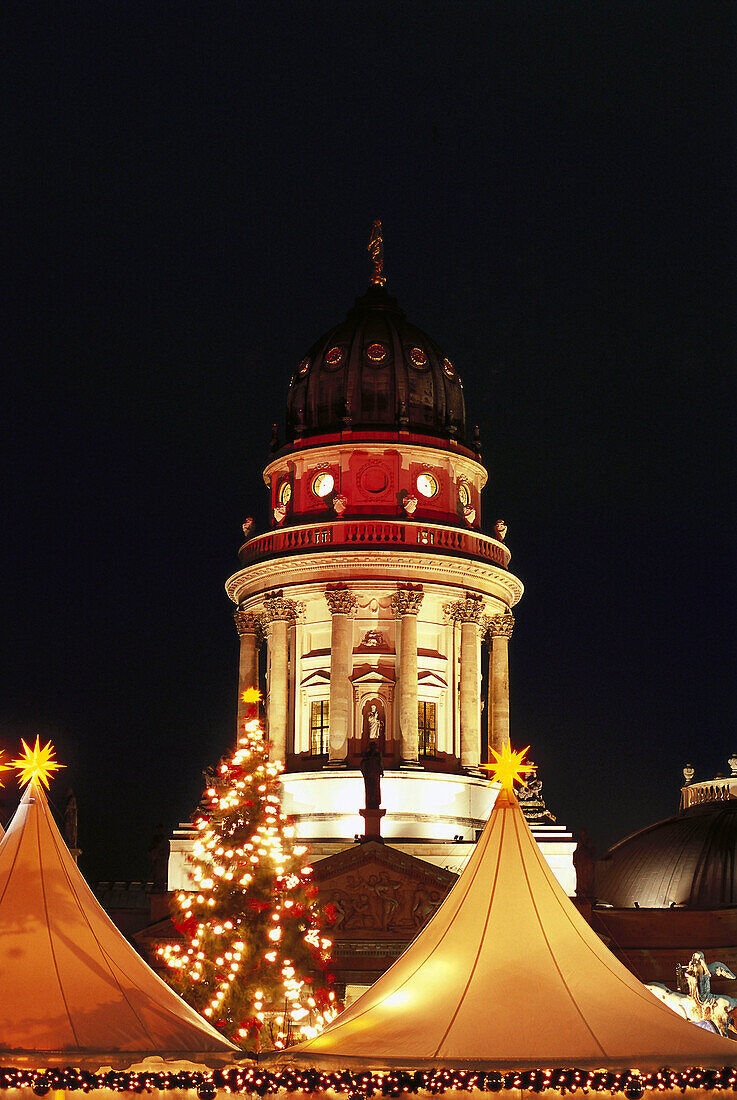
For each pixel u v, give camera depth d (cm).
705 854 10481
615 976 3988
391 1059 3672
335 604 10144
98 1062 3747
